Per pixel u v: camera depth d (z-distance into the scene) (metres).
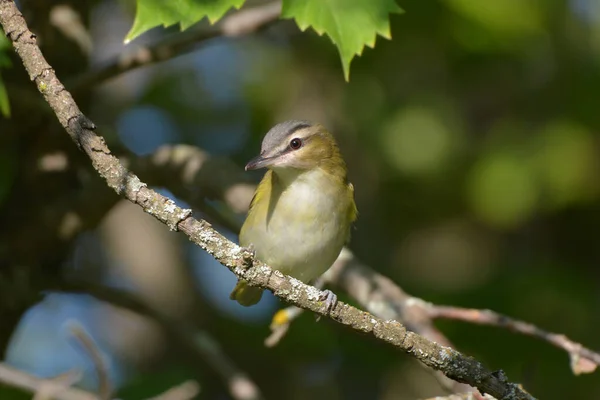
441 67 14.27
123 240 14.30
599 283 13.95
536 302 12.81
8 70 9.87
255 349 13.71
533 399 5.84
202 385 13.69
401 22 13.05
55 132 10.07
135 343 14.14
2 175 9.81
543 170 13.84
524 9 13.22
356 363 13.24
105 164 5.74
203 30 9.72
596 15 14.05
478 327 11.91
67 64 10.27
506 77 14.47
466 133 14.40
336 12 7.40
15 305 9.71
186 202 10.14
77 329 8.39
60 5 10.21
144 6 6.98
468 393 7.17
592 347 12.70
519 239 14.74
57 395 8.71
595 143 13.90
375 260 14.25
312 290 5.82
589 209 14.34
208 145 14.70
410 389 13.54
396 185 14.52
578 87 14.05
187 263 14.70
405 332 5.84
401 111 14.25
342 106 14.35
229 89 14.91
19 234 9.91
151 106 14.66
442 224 14.81
